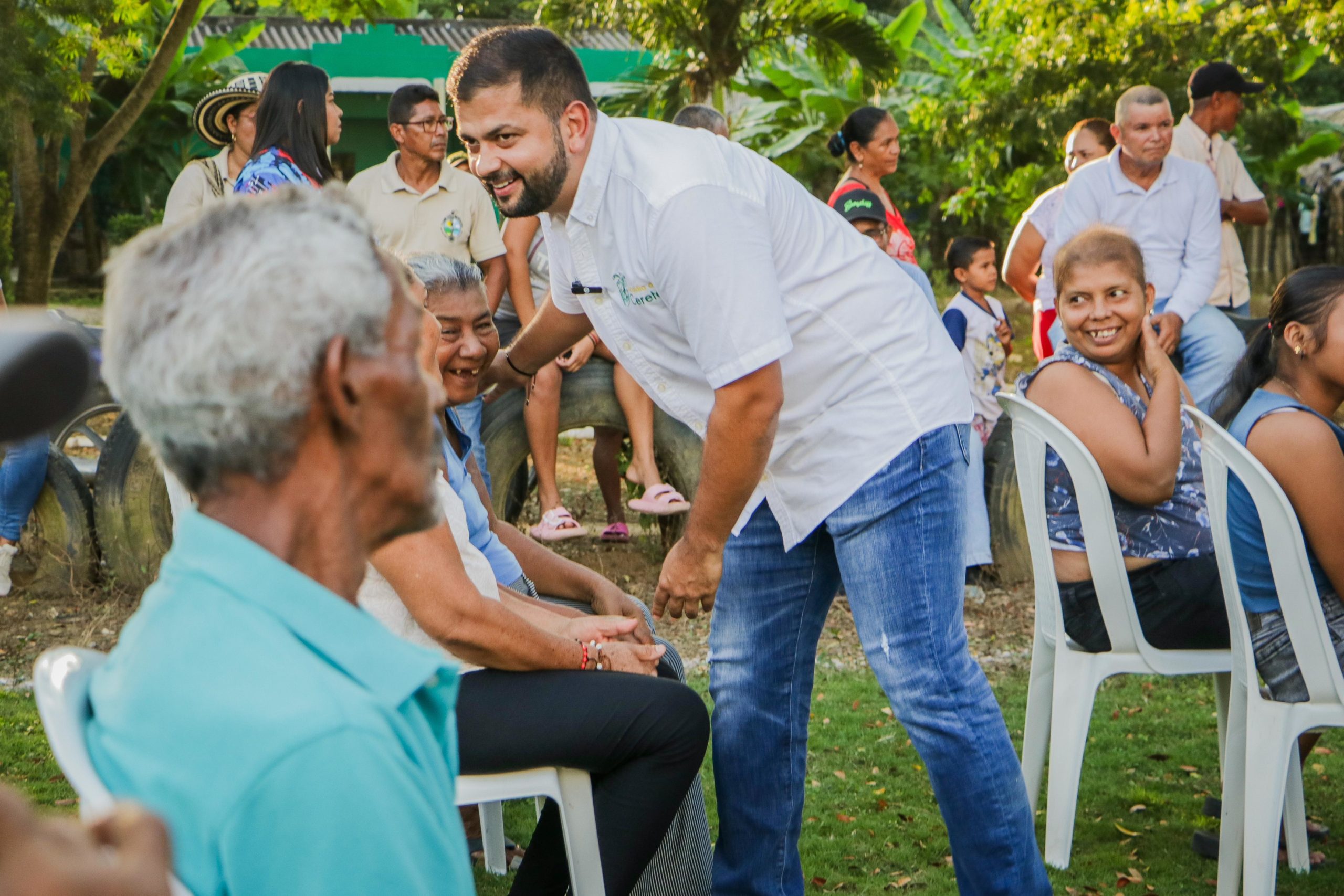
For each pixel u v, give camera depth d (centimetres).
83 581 539
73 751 100
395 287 105
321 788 92
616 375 546
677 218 221
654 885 265
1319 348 282
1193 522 314
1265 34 1313
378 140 1975
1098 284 315
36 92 1112
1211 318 561
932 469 249
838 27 1159
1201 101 648
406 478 105
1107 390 317
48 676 110
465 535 230
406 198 517
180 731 95
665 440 557
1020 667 475
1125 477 307
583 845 220
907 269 532
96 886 62
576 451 866
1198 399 556
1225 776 295
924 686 249
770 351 222
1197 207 556
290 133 393
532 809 353
